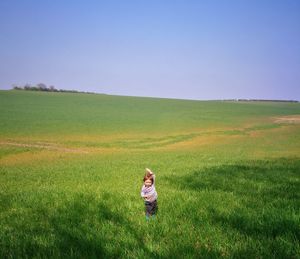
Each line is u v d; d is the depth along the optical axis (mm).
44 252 5121
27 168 24000
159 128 72750
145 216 7309
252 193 9906
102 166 23375
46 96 150750
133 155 35844
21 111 91562
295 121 95750
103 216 7270
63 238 5734
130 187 12445
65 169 21922
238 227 6215
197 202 8250
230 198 8922
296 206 7648
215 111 124438
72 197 9219
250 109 143500
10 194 10609
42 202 8906
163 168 20859
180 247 5195
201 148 44312
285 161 21969
